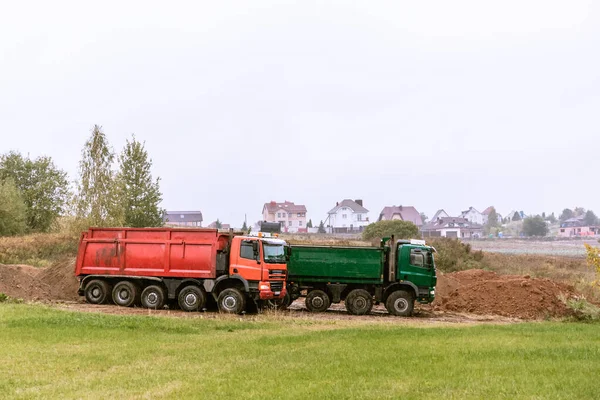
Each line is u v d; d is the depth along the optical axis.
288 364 11.52
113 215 44.38
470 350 13.13
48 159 67.06
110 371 11.02
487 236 187.88
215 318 20.95
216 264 23.78
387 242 26.05
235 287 23.58
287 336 15.61
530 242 124.69
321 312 25.78
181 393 9.20
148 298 24.05
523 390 9.24
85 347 13.50
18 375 10.53
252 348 13.56
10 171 64.75
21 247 42.06
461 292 27.78
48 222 64.75
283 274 24.38
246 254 23.28
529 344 14.30
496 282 27.56
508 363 11.52
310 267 25.73
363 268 25.53
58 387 9.66
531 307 26.03
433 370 10.88
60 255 41.59
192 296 23.62
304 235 102.50
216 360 12.05
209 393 9.19
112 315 19.27
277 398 8.87
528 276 28.95
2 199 54.25
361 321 22.28
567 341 15.02
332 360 11.92
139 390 9.45
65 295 27.25
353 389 9.40
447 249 46.44
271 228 45.44
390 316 24.97
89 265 24.78
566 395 8.92
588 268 50.81
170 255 23.94
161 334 15.85
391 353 12.73
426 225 181.75
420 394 9.06
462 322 22.95
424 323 22.08
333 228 157.38
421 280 25.19
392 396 8.94
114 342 14.30
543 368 11.00
